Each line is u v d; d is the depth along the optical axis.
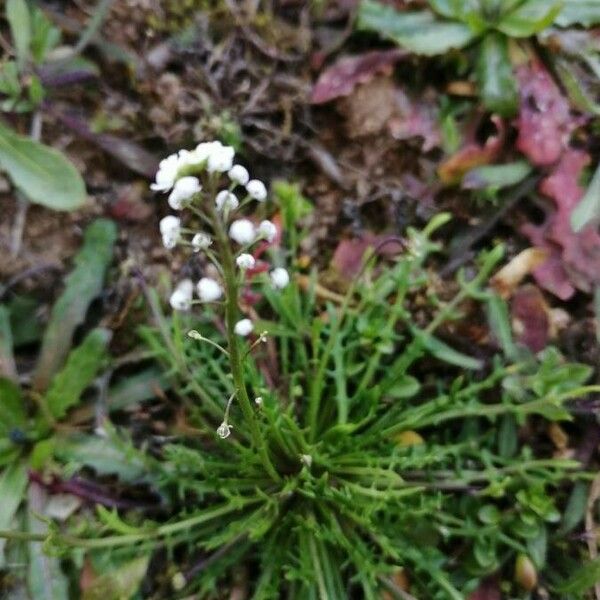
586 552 0.13
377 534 0.12
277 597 0.13
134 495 0.13
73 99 0.15
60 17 0.15
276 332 0.14
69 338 0.14
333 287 0.15
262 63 0.15
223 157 0.08
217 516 0.13
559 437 0.14
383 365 0.14
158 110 0.15
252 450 0.12
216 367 0.13
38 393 0.14
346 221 0.15
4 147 0.13
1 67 0.14
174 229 0.09
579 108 0.15
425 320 0.14
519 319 0.14
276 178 0.15
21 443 0.13
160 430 0.14
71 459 0.13
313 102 0.15
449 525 0.13
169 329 0.14
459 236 0.15
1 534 0.11
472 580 0.13
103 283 0.14
